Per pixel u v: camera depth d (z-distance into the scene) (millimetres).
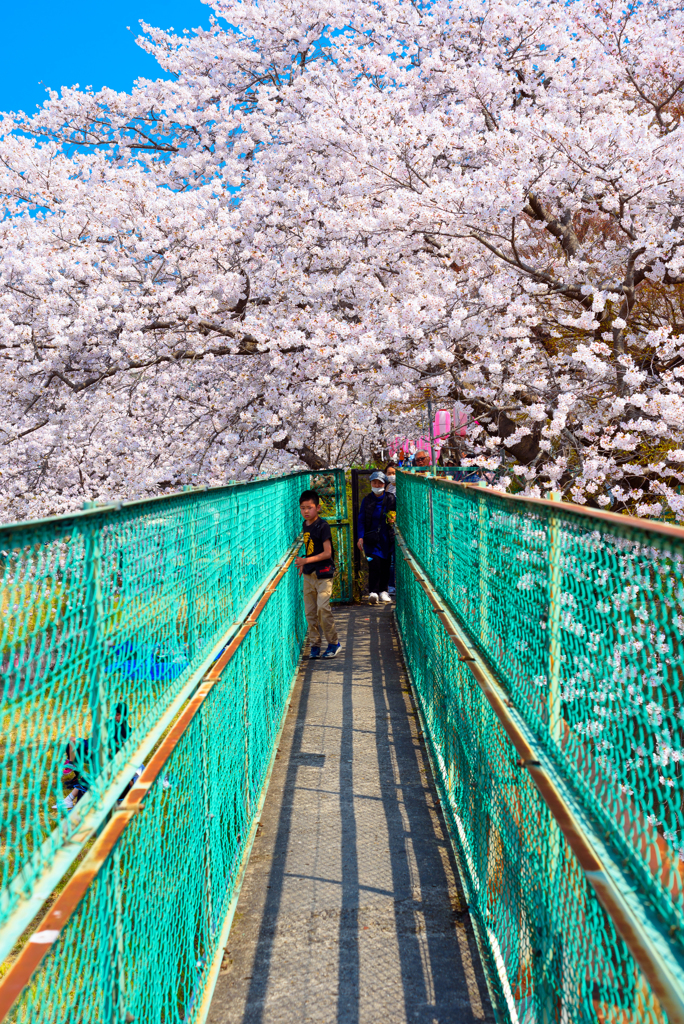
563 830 1818
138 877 2072
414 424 11672
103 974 1758
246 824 4219
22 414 11539
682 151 8211
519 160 8711
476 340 9445
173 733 2441
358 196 10156
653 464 7867
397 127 9852
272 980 3182
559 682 2199
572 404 8195
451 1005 2969
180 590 2883
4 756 1356
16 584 1400
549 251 11484
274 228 11102
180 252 11734
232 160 13148
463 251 10117
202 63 14438
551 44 11148
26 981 1255
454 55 12203
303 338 10164
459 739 3977
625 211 8938
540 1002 2301
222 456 11367
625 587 1621
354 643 9023
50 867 1502
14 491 11578
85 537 1794
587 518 1719
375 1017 2918
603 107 10484
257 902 3783
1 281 10711
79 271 10828
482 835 3303
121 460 12016
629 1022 1569
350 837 4375
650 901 1475
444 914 3588
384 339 9484
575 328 9703
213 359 11633
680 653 1361
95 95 13898
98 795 1828
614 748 1698
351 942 3404
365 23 13016
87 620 1800
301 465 12812
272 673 5629
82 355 11547
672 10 11234
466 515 3732
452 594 4277
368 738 5914
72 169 12664
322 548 8289
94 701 1848
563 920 2057
